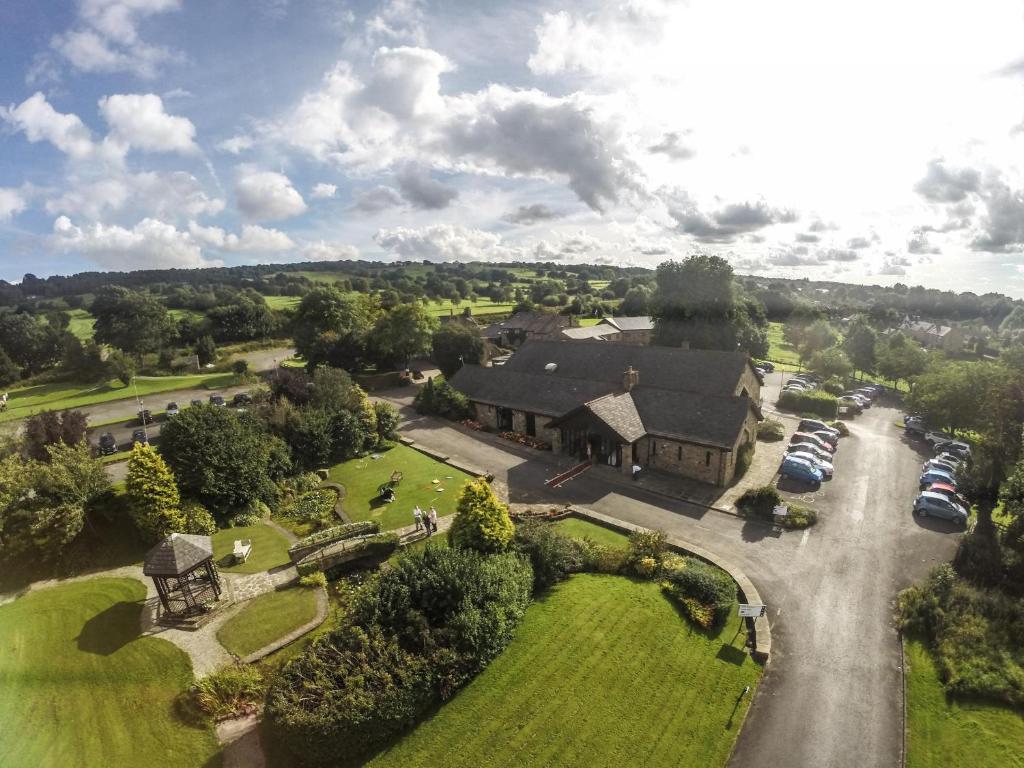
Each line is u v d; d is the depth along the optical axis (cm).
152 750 1589
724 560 2691
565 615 2188
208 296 14538
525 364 5844
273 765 1555
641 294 12875
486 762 1574
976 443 3606
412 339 7306
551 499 3444
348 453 4197
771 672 1972
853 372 8150
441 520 3094
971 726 1709
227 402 6209
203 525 2842
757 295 15838
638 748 1639
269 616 2181
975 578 2459
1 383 7506
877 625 2222
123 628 2100
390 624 1872
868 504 3375
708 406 3878
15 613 2189
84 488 2659
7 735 1628
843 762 1622
